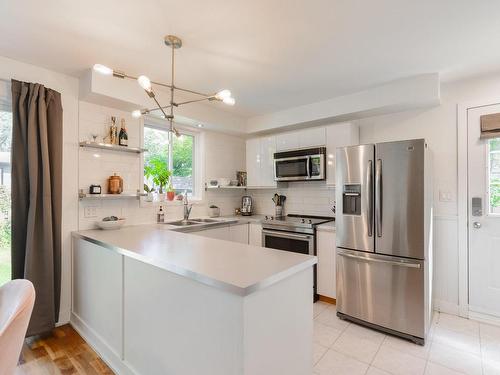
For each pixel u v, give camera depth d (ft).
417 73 8.56
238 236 11.89
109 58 7.57
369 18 5.83
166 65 8.00
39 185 7.69
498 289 8.52
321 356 6.91
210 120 11.75
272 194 14.03
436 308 9.47
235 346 3.88
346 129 10.47
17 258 7.43
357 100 10.09
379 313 8.07
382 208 7.97
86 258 7.76
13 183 7.35
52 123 7.93
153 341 5.34
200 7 5.45
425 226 7.41
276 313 4.41
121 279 6.25
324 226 10.00
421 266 7.38
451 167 9.25
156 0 5.24
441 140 9.42
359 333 8.04
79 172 8.74
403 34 6.44
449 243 9.26
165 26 6.11
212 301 4.21
